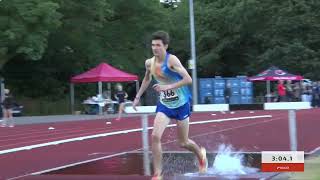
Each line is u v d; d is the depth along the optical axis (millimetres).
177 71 11562
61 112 60094
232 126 29594
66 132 29562
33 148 21094
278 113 45344
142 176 12945
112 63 63625
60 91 64125
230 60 81312
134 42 66438
